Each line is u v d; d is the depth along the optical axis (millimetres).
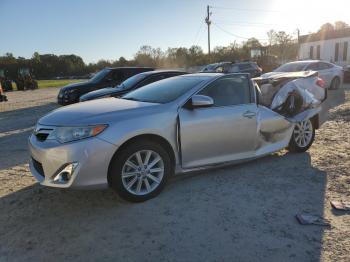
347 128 8453
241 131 5305
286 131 6059
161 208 4266
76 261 3242
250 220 3922
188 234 3656
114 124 4199
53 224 3943
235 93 5383
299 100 6383
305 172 5414
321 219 3889
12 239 3646
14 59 95625
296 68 17094
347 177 5148
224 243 3475
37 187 5066
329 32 37656
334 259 3182
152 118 4480
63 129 4148
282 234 3617
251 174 5363
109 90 10398
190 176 5301
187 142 4781
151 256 3291
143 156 4473
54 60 100938
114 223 3926
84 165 4004
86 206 4379
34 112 14969
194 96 4793
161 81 5871
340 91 17500
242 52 61281
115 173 4219
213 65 23531
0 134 9586
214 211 4156
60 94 14359
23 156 6871
